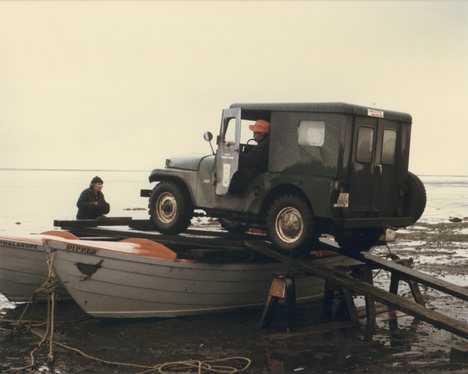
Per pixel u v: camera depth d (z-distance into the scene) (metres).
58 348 8.23
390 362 7.84
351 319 9.64
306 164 8.91
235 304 10.24
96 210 12.70
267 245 9.51
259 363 7.74
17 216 31.23
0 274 10.39
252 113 9.82
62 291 10.59
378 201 9.34
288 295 9.09
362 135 8.94
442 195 71.00
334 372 7.43
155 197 10.78
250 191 9.54
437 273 14.09
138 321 9.56
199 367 7.44
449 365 7.73
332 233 9.43
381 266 10.15
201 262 9.67
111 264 9.08
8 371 7.32
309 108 8.90
